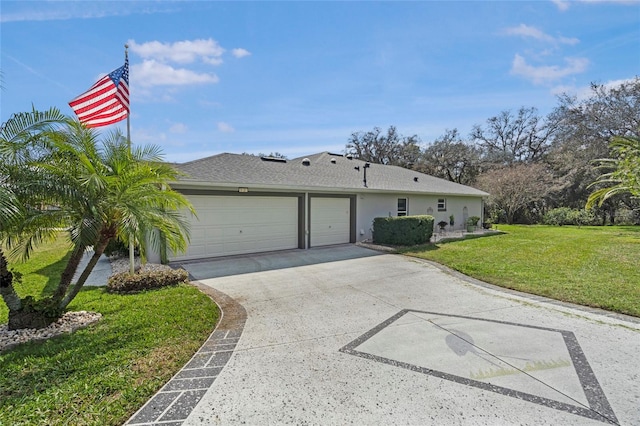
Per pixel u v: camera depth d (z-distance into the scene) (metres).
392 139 37.22
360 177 15.10
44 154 4.39
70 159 4.56
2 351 3.88
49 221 4.45
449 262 9.08
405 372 3.33
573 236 15.46
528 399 2.85
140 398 2.89
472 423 2.54
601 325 4.52
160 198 5.51
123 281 6.41
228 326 4.66
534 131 32.03
